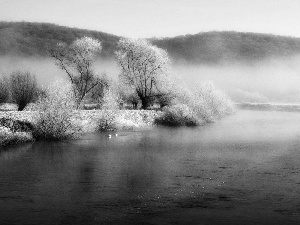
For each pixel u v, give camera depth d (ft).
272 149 100.89
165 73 185.37
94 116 135.95
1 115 115.44
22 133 106.22
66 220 47.32
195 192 59.21
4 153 91.30
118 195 57.72
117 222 46.52
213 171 73.92
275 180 66.44
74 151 95.55
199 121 163.43
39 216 48.85
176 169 75.97
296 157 88.79
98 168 77.05
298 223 45.93
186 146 105.50
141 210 50.85
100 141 111.65
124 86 190.39
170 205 52.95
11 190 60.90
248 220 46.96
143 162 82.99
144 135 126.82
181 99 180.65
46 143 105.09
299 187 61.82
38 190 60.90
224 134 132.46
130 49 185.57
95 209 51.49
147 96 187.52
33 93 178.40
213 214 49.14
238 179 67.41
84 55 194.49
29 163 81.35
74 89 179.11
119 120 142.00
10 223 46.50
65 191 60.03
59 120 110.42
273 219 47.24
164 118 159.94
